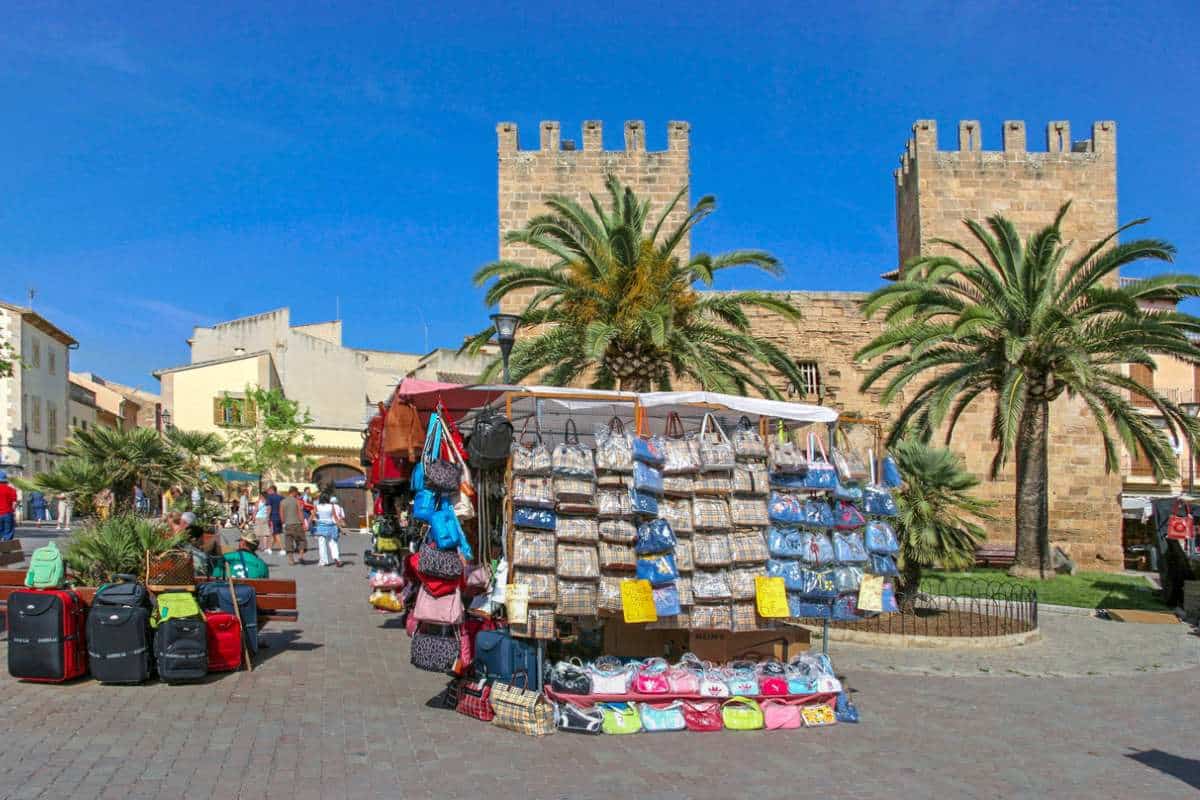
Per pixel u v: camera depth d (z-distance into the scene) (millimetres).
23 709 8781
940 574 24359
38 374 49719
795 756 8133
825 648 10250
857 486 10414
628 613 8750
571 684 8859
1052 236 22094
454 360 50469
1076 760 8297
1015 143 33562
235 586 11234
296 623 14547
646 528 9094
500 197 32156
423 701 9594
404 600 11445
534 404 10797
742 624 9375
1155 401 22734
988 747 8648
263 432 46219
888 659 13336
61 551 10812
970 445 32875
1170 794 7375
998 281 22828
